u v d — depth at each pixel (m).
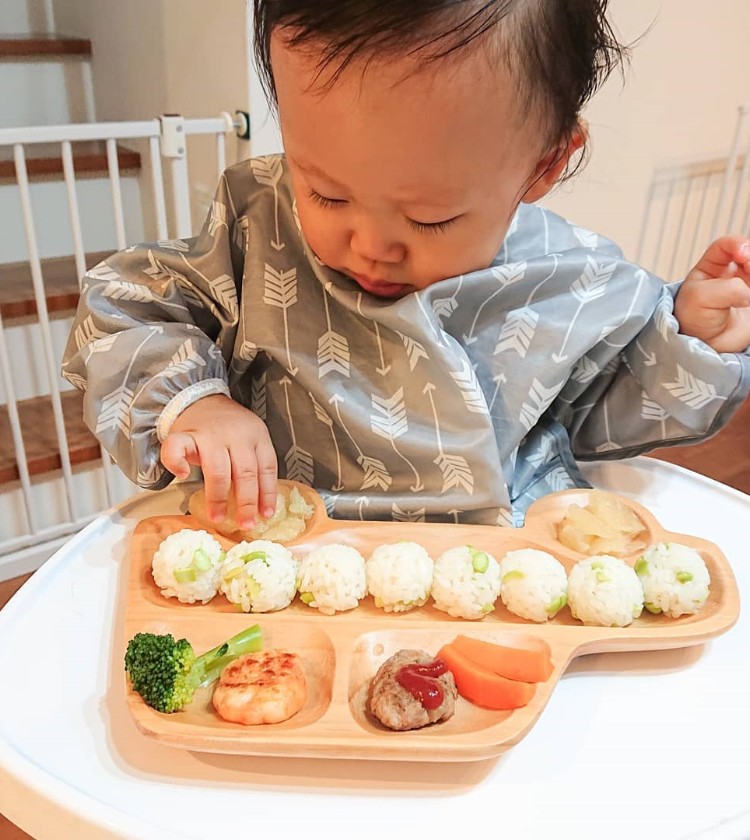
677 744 0.47
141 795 0.43
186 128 1.23
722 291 0.65
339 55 0.45
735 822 0.42
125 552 0.61
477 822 0.42
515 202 0.56
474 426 0.61
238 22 1.25
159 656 0.46
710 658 0.53
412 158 0.48
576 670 0.52
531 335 0.65
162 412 0.60
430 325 0.59
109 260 0.67
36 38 1.83
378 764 0.45
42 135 1.13
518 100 0.49
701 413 0.67
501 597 0.55
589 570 0.54
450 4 0.45
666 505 0.69
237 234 0.67
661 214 1.98
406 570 0.53
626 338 0.67
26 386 1.56
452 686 0.47
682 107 1.85
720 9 1.78
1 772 0.43
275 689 0.46
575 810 0.43
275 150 1.36
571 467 0.73
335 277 0.63
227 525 0.59
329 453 0.67
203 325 0.69
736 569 0.61
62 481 1.49
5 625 0.53
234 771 0.44
